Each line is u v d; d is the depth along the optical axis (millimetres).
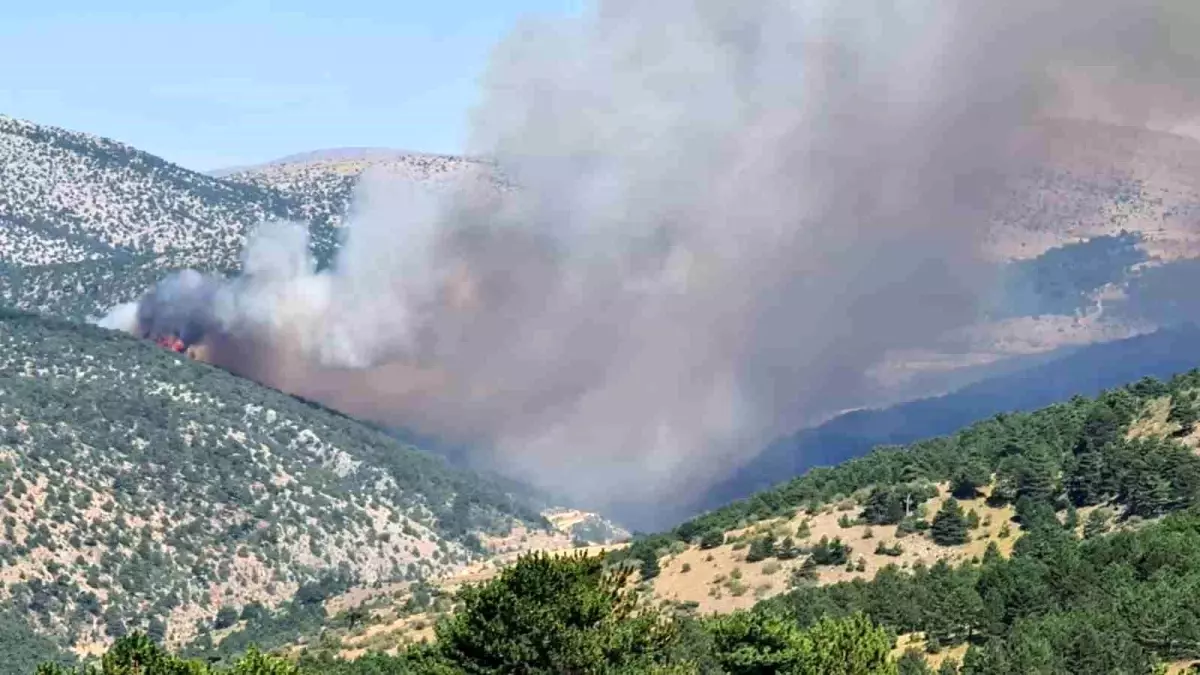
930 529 196125
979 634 135625
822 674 95188
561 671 74250
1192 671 107688
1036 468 195750
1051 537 175375
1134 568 136625
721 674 97750
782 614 122250
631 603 80500
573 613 75938
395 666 151125
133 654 83875
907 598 149000
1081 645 108250
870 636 98625
